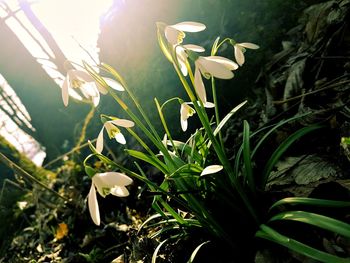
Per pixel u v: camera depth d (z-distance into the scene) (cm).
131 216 36
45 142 94
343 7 29
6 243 54
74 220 43
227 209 21
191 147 23
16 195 66
